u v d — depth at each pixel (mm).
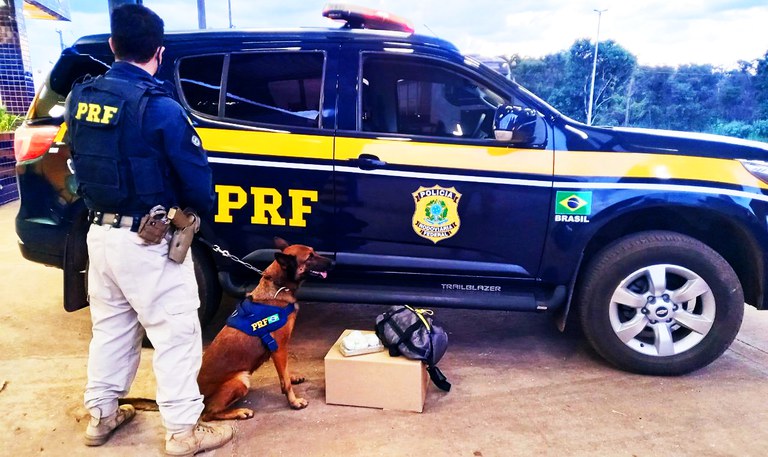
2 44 10922
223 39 3230
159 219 2166
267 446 2453
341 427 2609
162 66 3195
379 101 3152
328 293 3211
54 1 12891
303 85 3160
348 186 3078
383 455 2379
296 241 3166
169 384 2295
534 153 3025
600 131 3100
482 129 3201
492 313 4242
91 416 2453
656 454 2395
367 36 3201
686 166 2988
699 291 3006
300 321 4035
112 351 2412
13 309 4137
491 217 3061
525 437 2523
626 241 3037
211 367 2605
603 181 2992
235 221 3160
